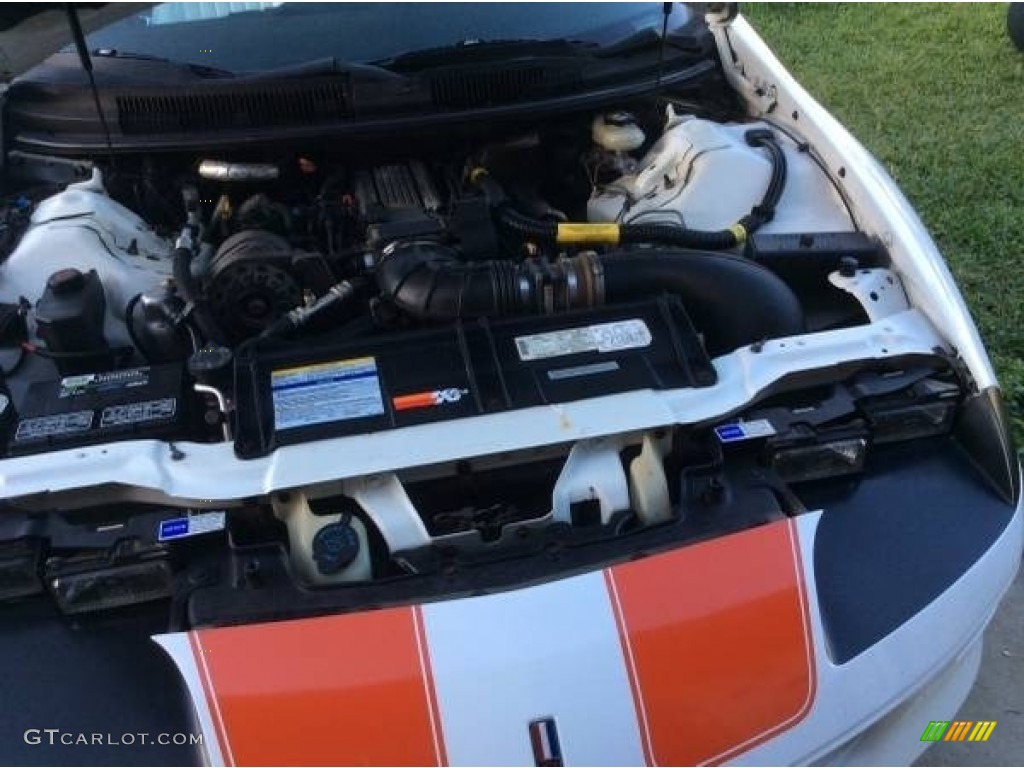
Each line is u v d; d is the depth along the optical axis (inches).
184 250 91.2
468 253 92.4
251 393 78.0
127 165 107.7
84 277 87.8
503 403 76.7
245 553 71.2
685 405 78.0
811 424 80.1
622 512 76.2
